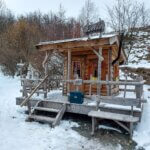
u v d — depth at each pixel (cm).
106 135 570
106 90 835
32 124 663
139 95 599
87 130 609
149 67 1295
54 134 579
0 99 1047
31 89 843
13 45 1914
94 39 728
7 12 3306
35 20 2762
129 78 1316
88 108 653
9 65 1886
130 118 544
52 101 729
